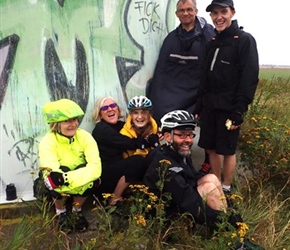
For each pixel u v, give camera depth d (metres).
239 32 3.56
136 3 4.26
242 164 4.29
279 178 4.11
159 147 3.26
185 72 4.33
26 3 3.56
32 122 3.74
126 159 3.60
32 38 3.63
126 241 2.74
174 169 3.02
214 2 3.54
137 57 4.36
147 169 3.28
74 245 3.02
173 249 2.92
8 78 3.57
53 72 3.78
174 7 4.70
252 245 2.89
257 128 4.38
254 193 3.98
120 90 4.26
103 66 4.09
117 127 3.94
